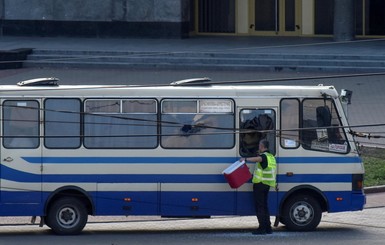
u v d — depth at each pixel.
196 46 104.75
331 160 53.06
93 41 110.25
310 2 113.44
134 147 52.38
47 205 52.22
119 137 52.38
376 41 108.19
